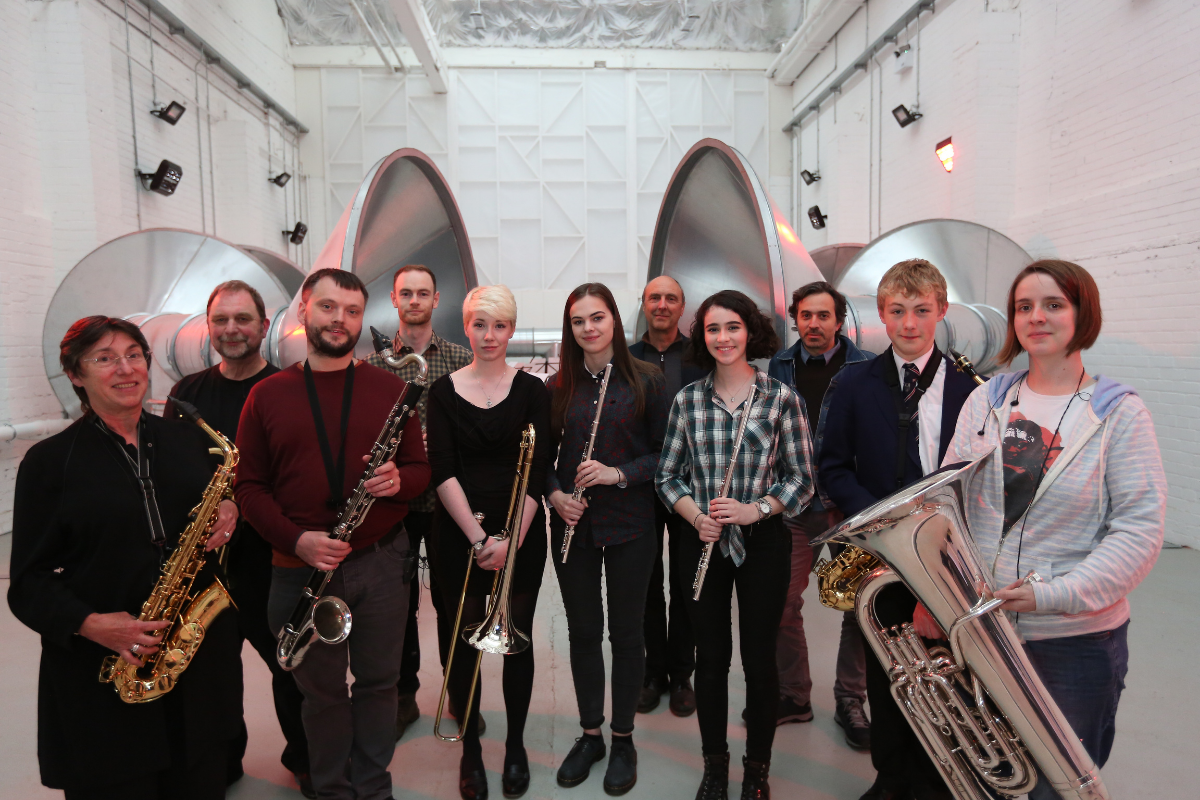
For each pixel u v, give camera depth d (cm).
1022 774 142
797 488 190
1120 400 140
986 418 157
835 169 941
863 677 239
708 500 195
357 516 174
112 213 643
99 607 143
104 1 659
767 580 191
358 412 182
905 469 191
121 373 144
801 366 276
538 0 1128
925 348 192
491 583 207
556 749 233
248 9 983
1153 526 133
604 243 1216
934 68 728
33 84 589
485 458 204
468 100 1191
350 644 187
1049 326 143
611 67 1188
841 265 682
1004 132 627
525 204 1210
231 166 922
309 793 209
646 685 262
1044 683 144
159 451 155
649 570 212
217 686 158
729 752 219
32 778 220
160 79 764
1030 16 605
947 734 156
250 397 182
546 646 322
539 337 689
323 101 1164
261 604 204
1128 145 495
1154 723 241
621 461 212
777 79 1169
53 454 144
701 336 207
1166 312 457
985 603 135
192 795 159
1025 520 146
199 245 526
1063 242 552
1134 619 331
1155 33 470
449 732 244
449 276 491
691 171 434
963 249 499
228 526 164
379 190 365
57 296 506
